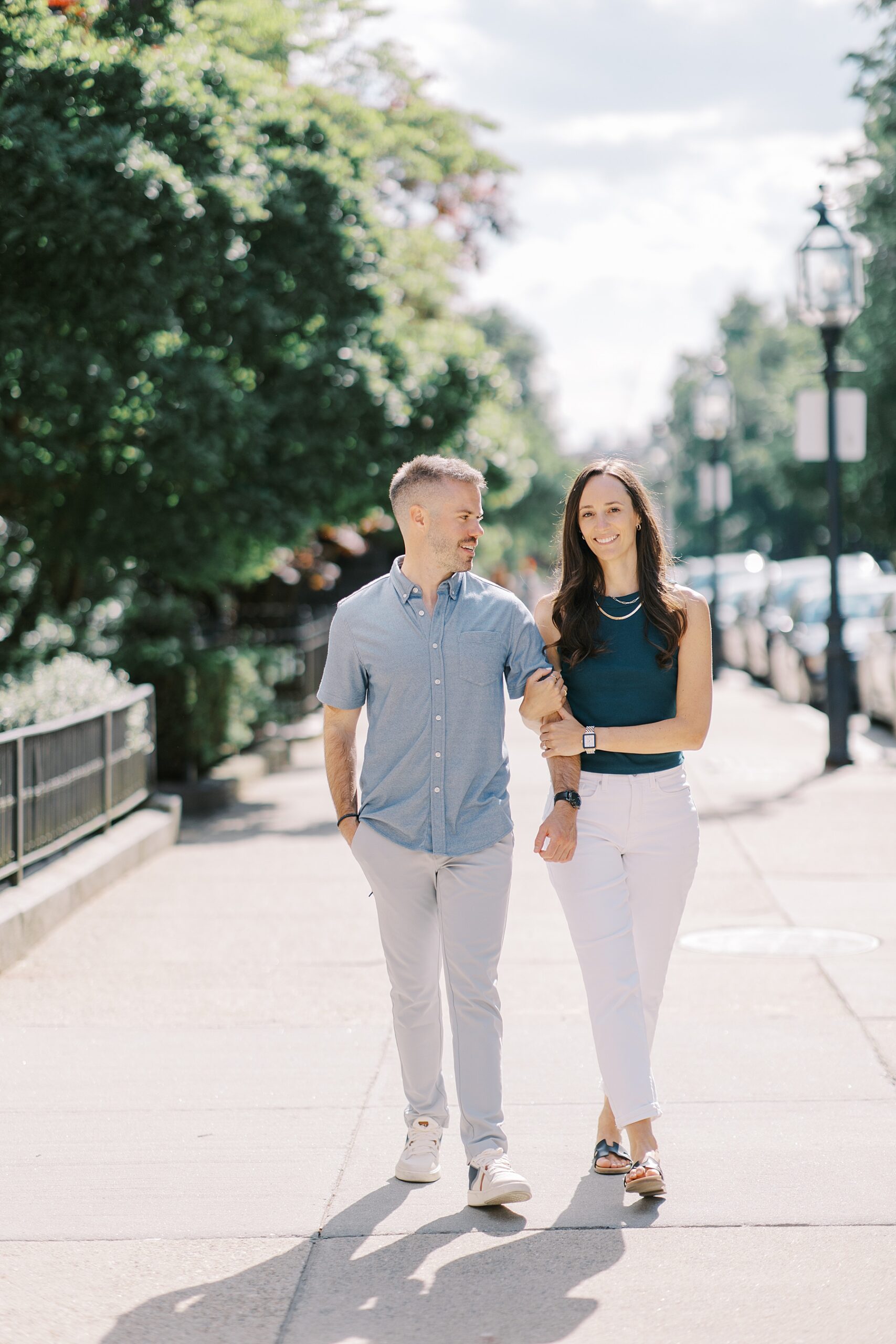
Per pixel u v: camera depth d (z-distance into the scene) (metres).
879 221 25.12
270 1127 5.18
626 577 4.56
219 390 11.79
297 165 12.56
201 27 12.41
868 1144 4.86
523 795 13.45
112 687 11.20
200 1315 3.78
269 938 8.19
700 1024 6.32
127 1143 5.03
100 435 12.38
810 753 16.14
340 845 11.42
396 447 13.86
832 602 14.99
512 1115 5.23
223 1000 6.90
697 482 84.69
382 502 14.31
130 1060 5.98
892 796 12.92
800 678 21.16
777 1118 5.13
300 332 13.02
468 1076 4.45
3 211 10.05
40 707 10.14
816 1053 5.87
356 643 4.46
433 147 18.77
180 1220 4.38
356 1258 4.10
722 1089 5.46
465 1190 4.57
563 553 4.61
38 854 8.73
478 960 4.46
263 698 16.44
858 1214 4.29
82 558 13.91
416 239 19.78
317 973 7.41
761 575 32.59
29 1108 5.40
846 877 9.52
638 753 4.50
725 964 7.37
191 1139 5.07
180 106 10.94
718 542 27.73
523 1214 4.36
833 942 7.79
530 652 4.46
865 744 16.94
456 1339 3.62
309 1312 3.79
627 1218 4.30
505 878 4.50
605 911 4.48
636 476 4.55
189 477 12.37
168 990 7.10
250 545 14.16
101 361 11.23
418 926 4.55
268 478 13.43
